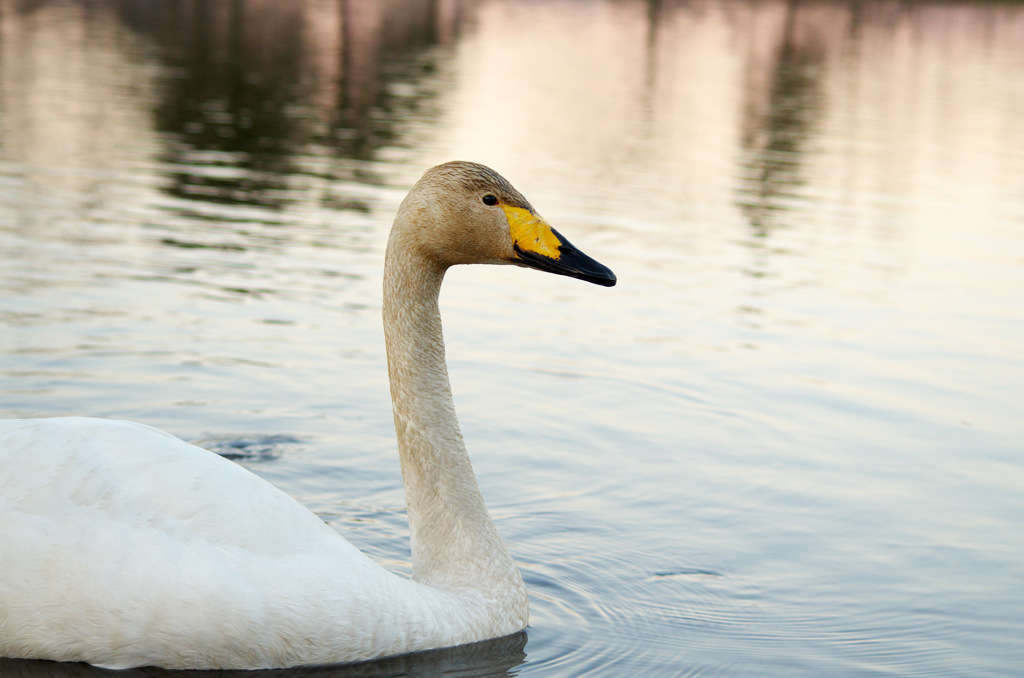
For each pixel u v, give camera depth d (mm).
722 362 8547
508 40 30844
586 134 18031
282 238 11234
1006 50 33531
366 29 31266
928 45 33750
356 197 13102
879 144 18703
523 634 4824
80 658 4207
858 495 6398
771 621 4996
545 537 5770
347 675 4340
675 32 34312
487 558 4934
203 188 13172
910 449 7109
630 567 5477
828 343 9094
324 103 19359
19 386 7230
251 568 4211
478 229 4938
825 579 5414
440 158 15422
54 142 15117
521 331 9086
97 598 4098
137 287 9477
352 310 9211
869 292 10594
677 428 7316
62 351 7902
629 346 8820
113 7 31703
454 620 4645
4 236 10734
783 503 6266
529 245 4961
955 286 10938
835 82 25875
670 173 15547
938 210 14352
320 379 7754
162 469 4309
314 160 14984
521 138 17312
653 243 11867
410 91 21203
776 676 4516
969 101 23984
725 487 6449
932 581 5422
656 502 6227
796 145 18297
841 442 7188
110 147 15047
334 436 6887
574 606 5086
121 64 21844
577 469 6637
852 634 4891
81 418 4500
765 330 9336
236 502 4332
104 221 11500
